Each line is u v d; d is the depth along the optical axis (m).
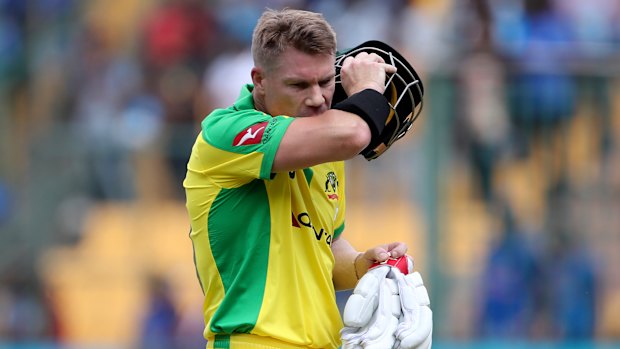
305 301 14.55
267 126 13.96
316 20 13.97
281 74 13.94
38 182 34.38
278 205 14.43
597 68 32.25
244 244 14.42
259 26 14.18
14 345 34.00
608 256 32.22
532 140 32.28
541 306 32.12
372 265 15.38
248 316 14.27
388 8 39.69
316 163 13.86
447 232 32.41
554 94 32.28
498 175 32.34
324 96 14.08
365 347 14.39
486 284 32.19
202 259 14.74
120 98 39.41
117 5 42.06
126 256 33.78
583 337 32.19
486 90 32.41
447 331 32.12
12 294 34.09
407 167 32.78
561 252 32.22
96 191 34.06
